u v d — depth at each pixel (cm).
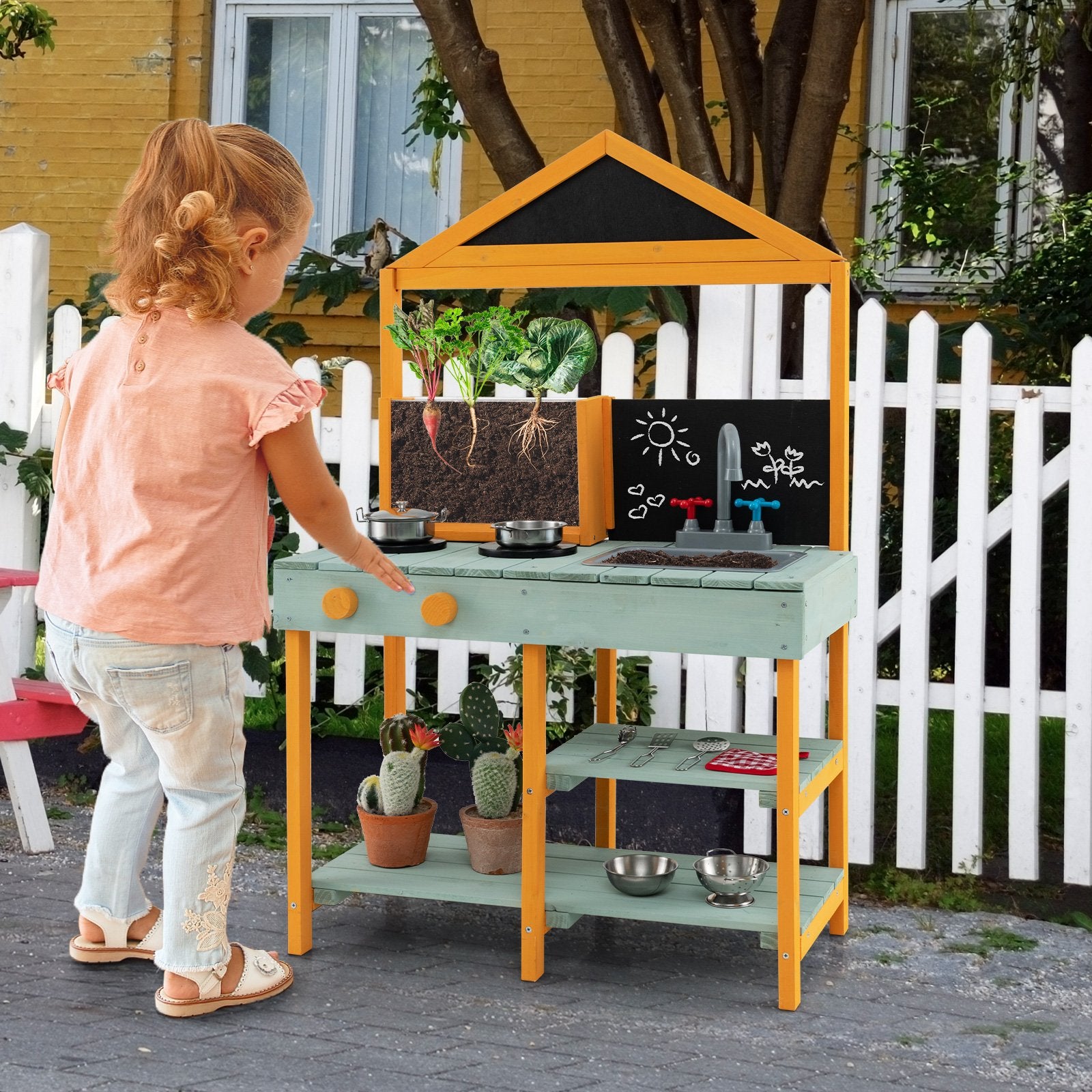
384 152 829
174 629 271
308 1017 296
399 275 355
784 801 297
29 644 470
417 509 355
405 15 819
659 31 474
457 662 436
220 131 281
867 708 393
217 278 270
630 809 401
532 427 344
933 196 644
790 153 458
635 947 338
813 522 337
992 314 575
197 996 292
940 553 507
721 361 397
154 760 312
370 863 345
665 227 335
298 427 277
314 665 464
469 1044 284
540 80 762
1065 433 459
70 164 827
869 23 747
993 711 384
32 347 459
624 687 411
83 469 279
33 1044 278
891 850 416
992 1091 266
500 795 338
